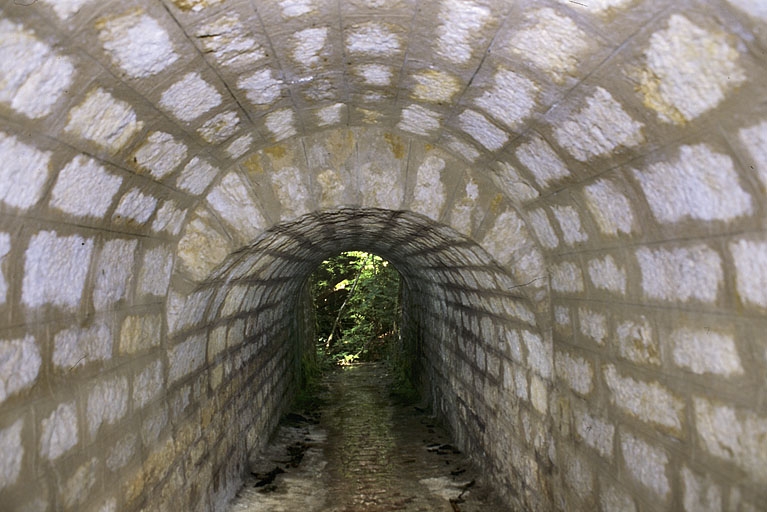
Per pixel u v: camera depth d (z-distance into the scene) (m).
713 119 1.52
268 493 4.60
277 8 1.78
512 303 3.64
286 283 6.48
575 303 2.92
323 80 2.49
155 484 2.82
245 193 3.32
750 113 1.40
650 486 2.22
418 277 7.53
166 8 1.58
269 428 6.22
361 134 3.39
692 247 1.85
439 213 3.41
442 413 6.79
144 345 2.74
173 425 3.09
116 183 2.17
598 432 2.68
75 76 1.58
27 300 1.76
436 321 7.18
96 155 1.92
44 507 1.84
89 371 2.18
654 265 2.10
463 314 5.46
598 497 2.69
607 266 2.49
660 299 2.10
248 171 3.32
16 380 1.70
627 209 2.17
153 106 2.02
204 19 1.70
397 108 2.91
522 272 3.33
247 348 5.07
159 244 2.92
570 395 3.01
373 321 14.67
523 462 3.75
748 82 1.35
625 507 2.43
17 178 1.59
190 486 3.37
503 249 3.36
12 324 1.68
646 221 2.07
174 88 2.01
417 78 2.40
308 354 11.16
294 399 8.70
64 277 1.97
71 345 2.04
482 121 2.62
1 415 1.63
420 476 4.96
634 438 2.34
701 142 1.61
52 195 1.79
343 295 16.38
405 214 3.54
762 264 1.55
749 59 1.31
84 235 2.07
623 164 2.02
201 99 2.22
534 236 3.31
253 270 4.23
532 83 2.03
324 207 3.39
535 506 3.54
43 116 1.57
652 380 2.18
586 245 2.65
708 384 1.84
